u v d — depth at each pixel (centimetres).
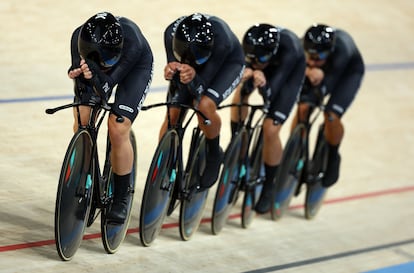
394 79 2095
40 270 895
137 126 1372
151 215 1020
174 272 991
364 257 1258
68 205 897
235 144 1131
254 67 1115
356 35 2244
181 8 1884
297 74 1175
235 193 1177
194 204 1103
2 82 1395
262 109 1137
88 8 1747
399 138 1819
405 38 2358
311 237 1283
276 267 1111
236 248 1139
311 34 1196
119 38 865
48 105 1355
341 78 1317
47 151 1209
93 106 894
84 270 922
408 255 1315
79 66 881
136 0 1839
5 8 1650
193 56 966
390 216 1468
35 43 1564
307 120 1288
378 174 1628
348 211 1448
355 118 1841
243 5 2064
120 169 941
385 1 2556
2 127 1238
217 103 1032
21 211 1037
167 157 1020
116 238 994
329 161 1350
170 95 1020
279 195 1284
